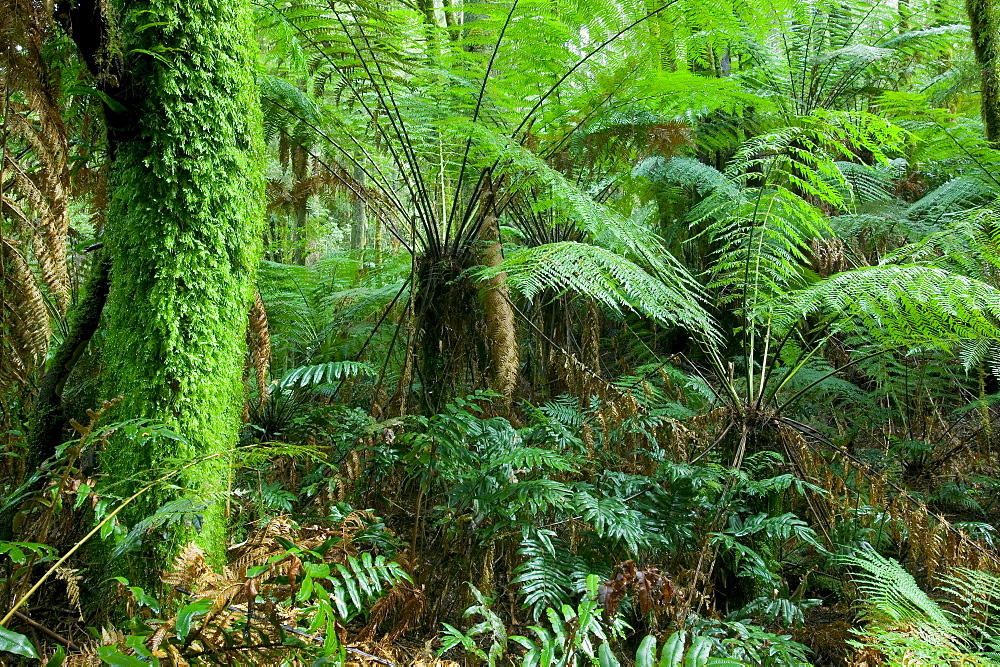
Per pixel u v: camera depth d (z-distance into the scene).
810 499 2.53
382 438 2.35
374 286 4.42
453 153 3.34
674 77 2.76
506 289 2.84
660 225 4.70
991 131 3.42
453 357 2.85
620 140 3.28
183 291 1.55
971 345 3.20
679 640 1.32
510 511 2.09
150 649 1.11
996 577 2.05
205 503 1.44
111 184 1.63
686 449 2.58
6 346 1.82
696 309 2.61
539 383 3.46
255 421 3.00
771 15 3.49
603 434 2.60
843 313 2.80
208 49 1.57
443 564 2.21
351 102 3.41
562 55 3.00
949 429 3.50
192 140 1.55
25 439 1.98
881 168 4.73
